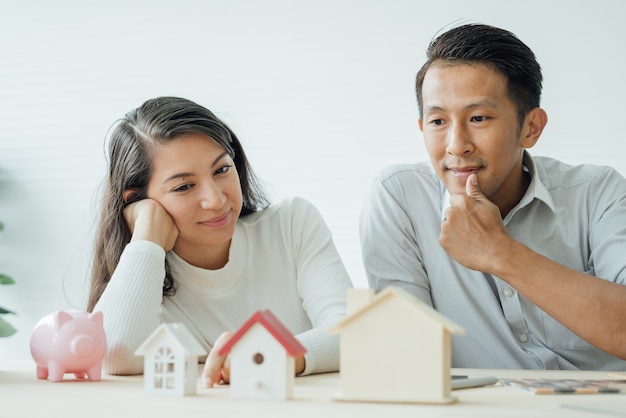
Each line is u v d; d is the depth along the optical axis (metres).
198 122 1.47
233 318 1.58
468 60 1.45
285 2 3.04
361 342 0.87
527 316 1.64
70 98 3.28
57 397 0.96
